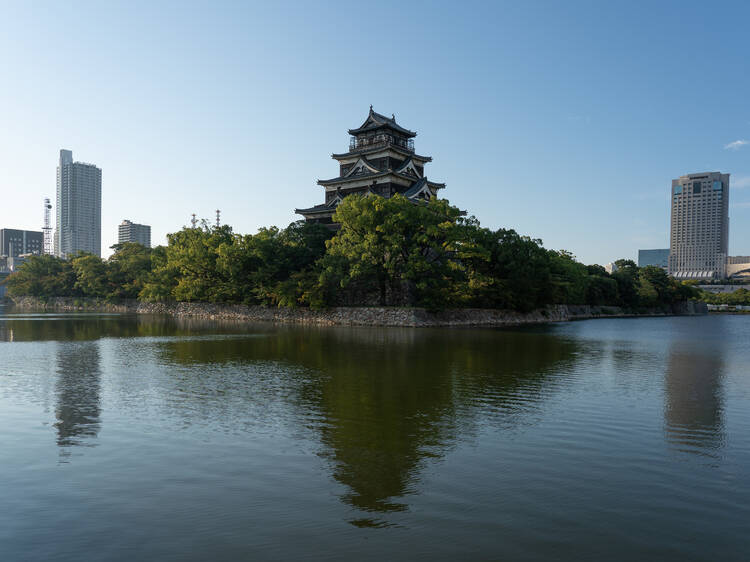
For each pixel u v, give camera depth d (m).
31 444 14.91
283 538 9.45
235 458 13.78
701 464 13.56
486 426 17.14
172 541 9.32
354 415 18.48
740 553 8.98
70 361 31.92
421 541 9.34
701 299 183.38
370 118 95.56
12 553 8.89
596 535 9.61
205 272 87.12
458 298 68.94
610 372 29.47
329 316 73.06
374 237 66.50
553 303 94.19
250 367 29.64
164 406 19.70
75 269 127.25
